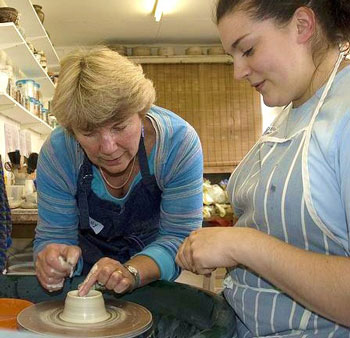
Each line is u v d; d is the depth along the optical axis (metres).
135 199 1.31
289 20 0.73
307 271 0.62
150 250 1.20
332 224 0.70
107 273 1.02
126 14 4.29
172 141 1.24
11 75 2.76
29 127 3.67
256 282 0.82
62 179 1.24
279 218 0.76
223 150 5.09
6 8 2.53
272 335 0.80
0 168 1.83
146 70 5.06
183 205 1.28
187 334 0.94
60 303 1.02
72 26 4.54
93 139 1.07
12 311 1.01
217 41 5.19
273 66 0.75
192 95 5.09
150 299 1.08
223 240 0.70
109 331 0.86
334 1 0.75
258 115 5.14
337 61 0.77
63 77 1.03
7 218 1.85
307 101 0.82
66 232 1.30
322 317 0.75
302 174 0.72
